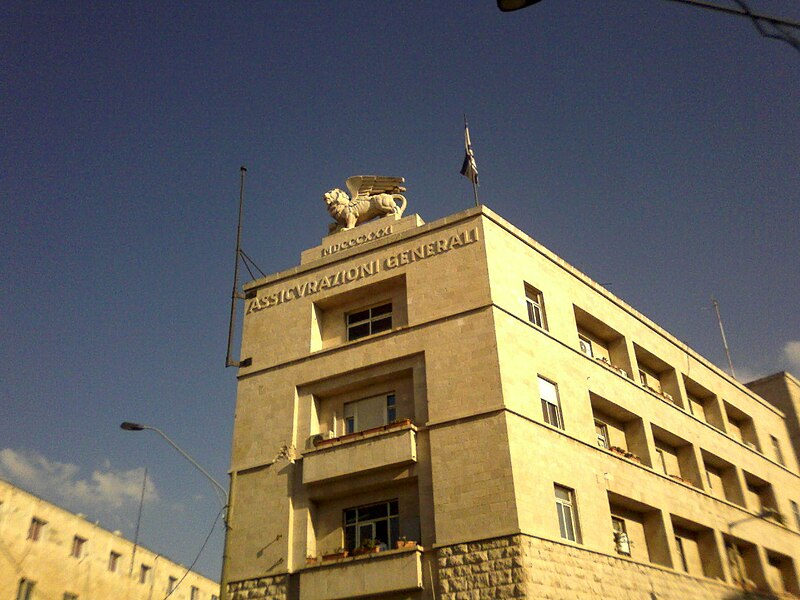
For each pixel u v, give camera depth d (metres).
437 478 26.55
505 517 24.86
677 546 34.81
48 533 43.09
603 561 27.62
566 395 30.38
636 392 35.50
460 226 31.23
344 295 32.88
